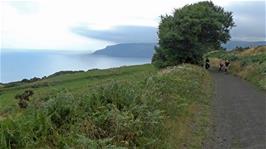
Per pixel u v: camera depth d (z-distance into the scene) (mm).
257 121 18906
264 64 43688
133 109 13438
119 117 11914
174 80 24469
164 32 65312
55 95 12734
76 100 12703
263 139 15422
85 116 11781
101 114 12109
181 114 17703
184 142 14211
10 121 9594
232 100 26266
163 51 64500
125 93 14469
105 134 11375
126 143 11297
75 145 10000
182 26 64000
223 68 61281
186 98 21922
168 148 12695
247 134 16203
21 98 23281
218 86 35844
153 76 23453
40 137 9758
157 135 13125
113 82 14844
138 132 12055
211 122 18250
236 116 20172
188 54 63875
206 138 15312
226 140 15195
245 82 40906
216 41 75250
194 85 27688
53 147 9781
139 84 19781
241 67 53938
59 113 11227
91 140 10102
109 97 13836
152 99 16438
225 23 77000
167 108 16844
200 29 64812
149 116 13359
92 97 13320
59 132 10523
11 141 9094
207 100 24812
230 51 90188
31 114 10695
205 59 70812
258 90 33031
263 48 72375
